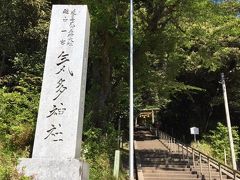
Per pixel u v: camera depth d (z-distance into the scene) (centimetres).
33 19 1669
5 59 1730
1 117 1011
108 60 1706
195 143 2792
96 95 1717
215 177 1367
